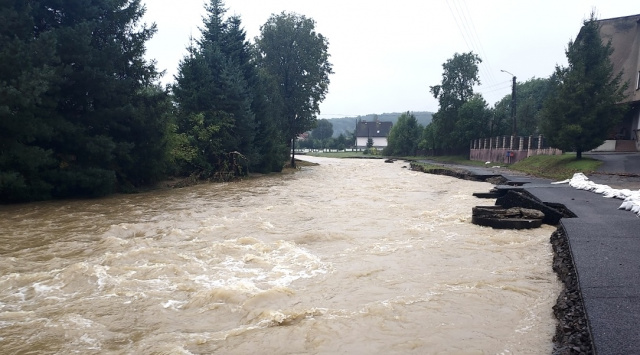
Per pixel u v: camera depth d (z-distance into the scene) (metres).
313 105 52.56
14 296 6.54
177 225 12.41
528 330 5.22
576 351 4.31
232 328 5.34
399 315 5.68
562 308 5.59
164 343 4.89
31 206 16.64
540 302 6.19
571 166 25.48
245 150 33.84
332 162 66.50
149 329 5.32
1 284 7.04
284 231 11.57
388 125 144.50
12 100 15.81
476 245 9.91
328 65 53.44
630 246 7.94
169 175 28.23
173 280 7.23
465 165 48.16
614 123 25.14
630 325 4.50
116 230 11.45
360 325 5.36
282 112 48.25
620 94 25.08
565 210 12.53
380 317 5.61
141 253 8.87
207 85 31.16
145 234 11.21
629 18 34.94
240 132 33.25
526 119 55.81
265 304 6.09
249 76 37.94
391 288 6.82
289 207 16.30
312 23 51.53
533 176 27.17
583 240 8.45
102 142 19.34
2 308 6.05
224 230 11.63
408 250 9.42
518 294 6.51
